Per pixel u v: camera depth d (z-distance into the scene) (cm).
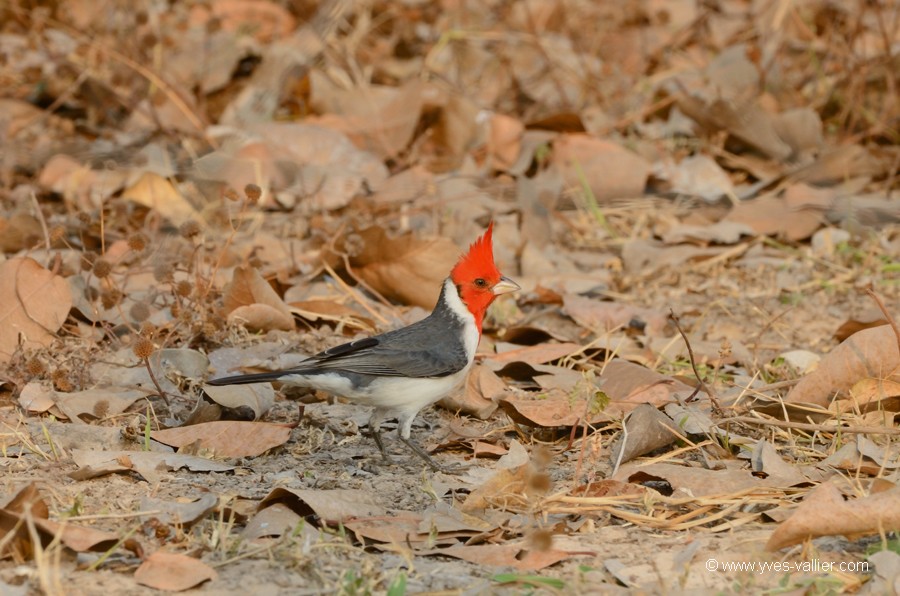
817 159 1612
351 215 1412
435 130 1672
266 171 1519
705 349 1159
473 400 1034
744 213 1505
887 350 967
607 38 1925
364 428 1004
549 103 1792
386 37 2005
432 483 875
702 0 2070
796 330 1255
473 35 1902
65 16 1816
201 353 1041
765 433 968
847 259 1423
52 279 1064
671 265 1410
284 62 1769
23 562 708
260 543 742
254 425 930
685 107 1666
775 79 1766
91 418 964
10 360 1027
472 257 967
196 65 1753
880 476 839
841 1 1977
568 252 1479
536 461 790
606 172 1572
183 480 854
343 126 1633
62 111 1730
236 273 1121
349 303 1252
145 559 699
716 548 762
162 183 1453
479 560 734
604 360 1145
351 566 719
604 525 802
